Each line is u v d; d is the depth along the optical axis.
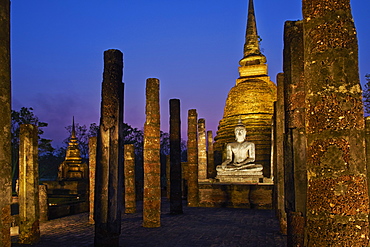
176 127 16.48
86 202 18.47
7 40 5.70
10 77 5.74
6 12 5.70
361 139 4.48
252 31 33.25
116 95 9.33
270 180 20.17
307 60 4.86
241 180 20.69
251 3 34.22
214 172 29.36
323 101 4.62
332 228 4.39
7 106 5.62
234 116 29.12
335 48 4.63
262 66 31.72
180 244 9.79
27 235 10.05
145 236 10.95
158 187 12.89
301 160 6.82
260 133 27.61
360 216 4.34
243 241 10.10
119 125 9.30
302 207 6.72
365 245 4.30
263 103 28.73
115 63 9.45
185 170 25.73
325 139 4.55
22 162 10.38
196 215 15.78
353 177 4.39
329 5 4.73
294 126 6.99
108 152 9.06
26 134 10.54
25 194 10.23
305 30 4.93
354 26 4.67
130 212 17.19
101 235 8.88
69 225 13.55
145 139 13.02
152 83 13.27
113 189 9.01
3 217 5.39
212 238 10.57
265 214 16.14
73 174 32.44
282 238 10.45
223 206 19.16
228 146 22.41
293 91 7.12
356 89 4.55
